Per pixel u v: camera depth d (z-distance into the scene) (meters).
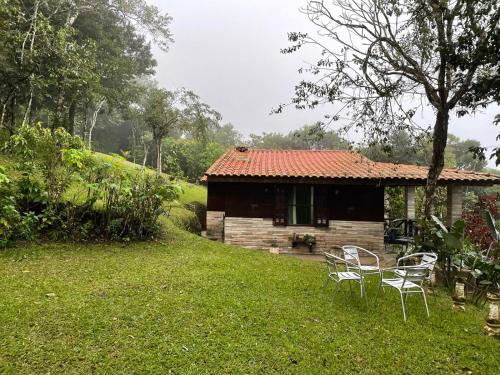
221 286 5.49
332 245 11.11
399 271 5.59
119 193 7.77
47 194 7.01
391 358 3.75
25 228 6.61
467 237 9.56
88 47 14.60
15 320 3.75
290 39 8.02
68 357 3.21
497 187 23.00
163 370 3.16
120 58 21.39
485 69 6.73
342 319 4.68
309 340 3.98
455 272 6.61
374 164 12.07
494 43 5.38
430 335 4.38
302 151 15.60
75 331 3.65
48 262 5.91
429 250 6.84
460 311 5.37
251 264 7.27
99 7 18.64
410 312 5.18
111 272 5.69
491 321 4.57
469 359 3.88
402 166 12.13
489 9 5.54
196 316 4.28
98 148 40.22
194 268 6.36
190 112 17.12
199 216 15.67
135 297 4.68
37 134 7.17
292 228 11.27
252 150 15.77
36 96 13.62
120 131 43.75
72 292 4.67
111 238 7.61
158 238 8.39
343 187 11.15
